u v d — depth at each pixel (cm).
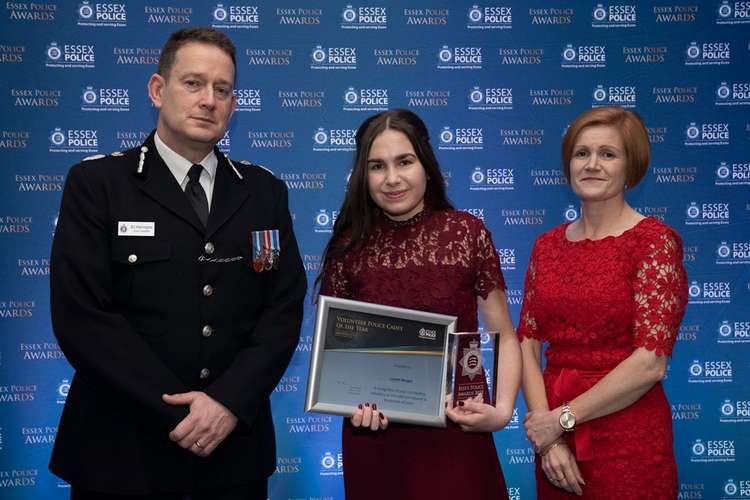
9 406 373
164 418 204
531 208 397
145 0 377
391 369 219
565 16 394
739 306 397
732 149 397
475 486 224
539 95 394
